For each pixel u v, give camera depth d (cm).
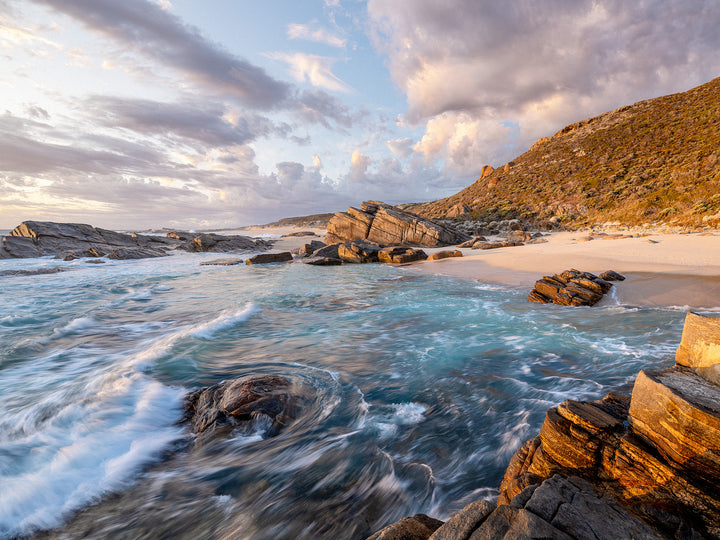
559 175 7581
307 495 457
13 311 1516
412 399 709
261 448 547
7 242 4016
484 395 713
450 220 7569
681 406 290
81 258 3903
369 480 482
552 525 242
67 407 654
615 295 1455
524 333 1093
